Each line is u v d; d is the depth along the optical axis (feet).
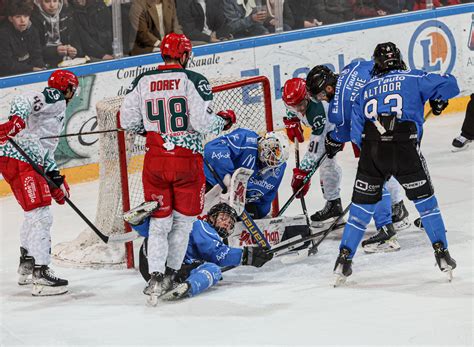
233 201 36.37
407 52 67.62
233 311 32.19
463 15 69.26
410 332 28.78
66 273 39.29
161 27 59.47
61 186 36.83
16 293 36.60
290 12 63.67
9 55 55.88
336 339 28.55
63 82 36.29
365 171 33.99
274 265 38.09
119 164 39.24
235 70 61.98
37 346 29.73
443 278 34.55
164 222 33.17
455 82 33.32
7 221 49.85
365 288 34.04
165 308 32.96
